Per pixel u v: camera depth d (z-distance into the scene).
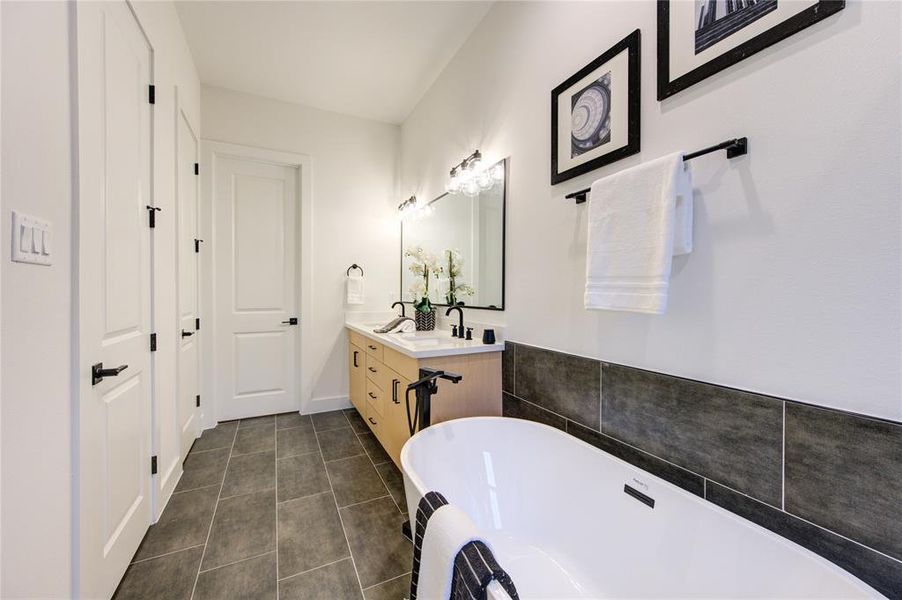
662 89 1.19
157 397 1.67
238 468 2.20
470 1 2.05
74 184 0.98
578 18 1.52
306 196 3.16
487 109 2.14
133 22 1.42
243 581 1.33
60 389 0.92
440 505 0.94
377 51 2.47
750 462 0.97
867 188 0.78
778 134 0.91
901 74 0.73
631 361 1.31
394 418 2.08
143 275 1.53
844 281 0.81
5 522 0.72
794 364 0.89
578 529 1.34
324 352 3.26
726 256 1.02
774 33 0.91
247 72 2.70
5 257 0.72
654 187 1.10
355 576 1.36
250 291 3.05
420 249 2.79
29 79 0.80
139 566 1.39
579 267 1.52
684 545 1.02
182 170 2.20
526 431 1.62
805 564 0.81
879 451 0.76
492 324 2.10
